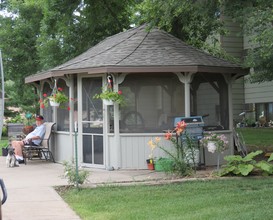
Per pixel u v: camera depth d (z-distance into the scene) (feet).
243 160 29.94
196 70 32.83
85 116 36.09
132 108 34.17
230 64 35.40
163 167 30.45
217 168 31.96
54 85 39.55
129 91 34.17
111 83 33.68
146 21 43.86
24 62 77.77
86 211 21.24
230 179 28.68
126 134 33.99
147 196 24.20
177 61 33.40
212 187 26.30
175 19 45.42
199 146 32.60
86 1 53.62
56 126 40.50
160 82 34.32
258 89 69.15
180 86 34.55
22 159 38.88
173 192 25.12
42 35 65.72
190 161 32.37
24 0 75.41
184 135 31.37
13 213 21.06
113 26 58.54
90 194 24.94
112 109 34.40
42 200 23.76
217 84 36.04
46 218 20.17
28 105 82.99
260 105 69.97
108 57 34.65
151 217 19.84
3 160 42.19
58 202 23.31
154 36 38.06
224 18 53.01
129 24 58.44
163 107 34.32
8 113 84.43
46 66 65.46
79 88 36.27
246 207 21.22
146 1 40.50
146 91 34.30
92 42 59.41
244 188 25.96
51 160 40.45
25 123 53.57
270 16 30.50
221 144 30.35
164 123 34.27
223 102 36.22
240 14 34.60
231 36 66.90
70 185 27.53
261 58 39.81
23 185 27.89
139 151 34.04
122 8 57.06
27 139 39.29
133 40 37.45
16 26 76.13
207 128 35.35
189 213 20.51
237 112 71.72
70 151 37.60
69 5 54.95
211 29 48.88
